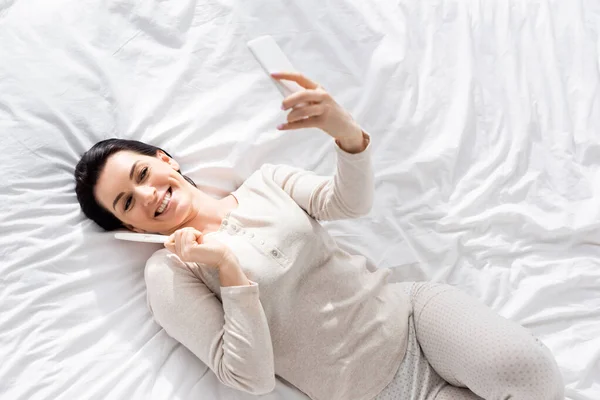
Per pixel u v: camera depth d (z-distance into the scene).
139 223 1.28
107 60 1.50
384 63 1.56
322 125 1.03
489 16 1.67
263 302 1.17
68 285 1.30
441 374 1.21
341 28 1.60
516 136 1.53
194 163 1.45
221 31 1.56
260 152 1.47
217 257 1.11
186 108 1.50
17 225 1.32
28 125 1.40
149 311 1.31
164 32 1.54
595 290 1.39
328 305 1.19
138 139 1.44
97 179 1.27
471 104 1.56
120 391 1.20
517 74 1.60
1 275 1.28
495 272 1.42
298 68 1.56
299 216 1.21
